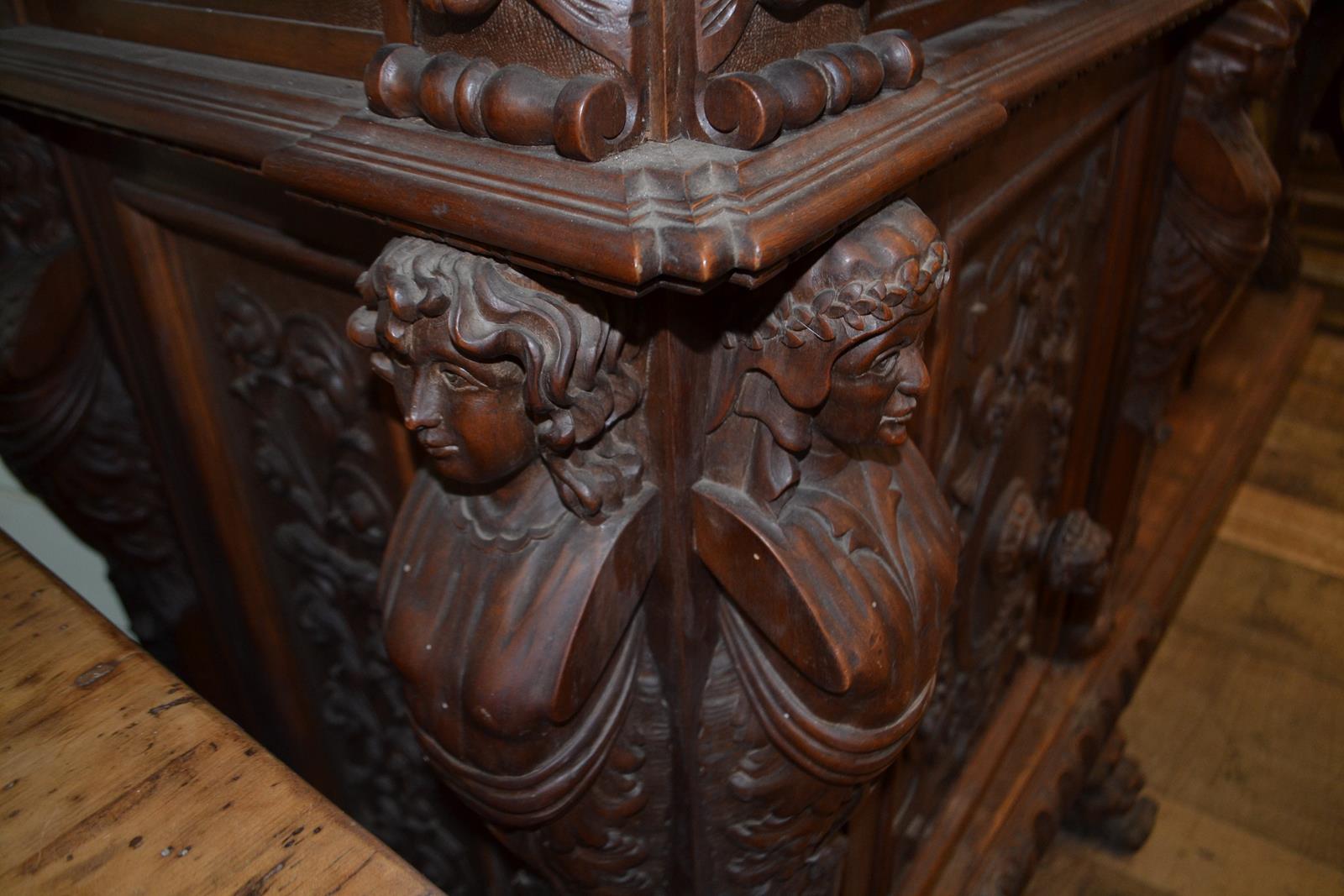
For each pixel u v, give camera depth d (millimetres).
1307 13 1096
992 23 707
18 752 595
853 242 494
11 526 1391
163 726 609
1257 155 1122
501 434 535
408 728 1077
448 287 500
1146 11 803
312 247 750
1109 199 1072
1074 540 1134
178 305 937
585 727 642
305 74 624
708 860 762
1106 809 1414
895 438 561
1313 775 1517
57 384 1019
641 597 615
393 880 522
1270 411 2100
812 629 578
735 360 549
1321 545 1923
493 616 601
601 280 424
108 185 895
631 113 441
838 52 491
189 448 1041
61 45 769
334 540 986
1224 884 1381
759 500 582
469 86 461
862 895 1051
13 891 522
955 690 1126
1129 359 1280
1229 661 1713
